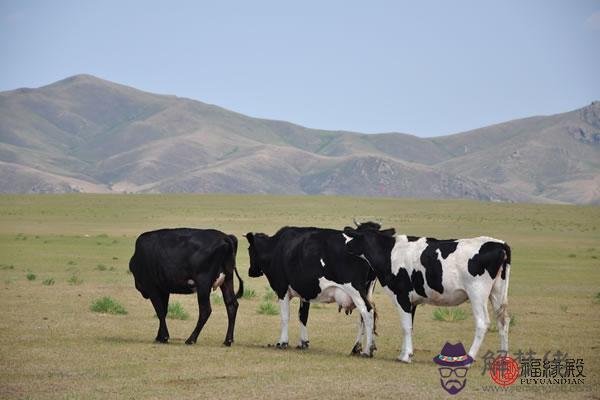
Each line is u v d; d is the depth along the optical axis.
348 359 15.48
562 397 12.23
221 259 17.20
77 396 11.84
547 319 22.66
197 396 11.91
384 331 20.22
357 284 16.39
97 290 28.00
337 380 13.19
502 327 14.87
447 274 15.04
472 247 14.95
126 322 20.30
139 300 25.41
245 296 27.14
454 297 15.16
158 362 14.65
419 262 15.40
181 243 17.22
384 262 15.91
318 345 17.69
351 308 16.86
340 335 19.22
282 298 17.47
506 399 12.04
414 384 12.98
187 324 20.42
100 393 12.05
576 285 33.81
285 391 12.29
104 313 21.84
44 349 15.77
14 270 35.81
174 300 26.00
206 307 17.17
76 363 14.39
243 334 19.09
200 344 17.16
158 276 17.31
